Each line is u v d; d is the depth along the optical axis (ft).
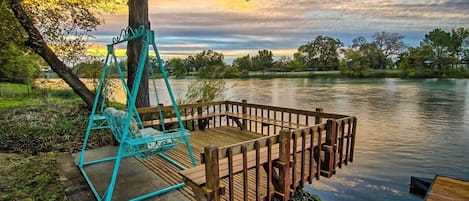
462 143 32.71
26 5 20.44
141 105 20.47
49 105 29.30
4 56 30.32
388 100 61.05
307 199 14.29
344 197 20.62
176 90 28.35
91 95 24.41
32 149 16.19
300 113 15.58
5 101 31.63
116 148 15.76
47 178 11.71
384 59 104.06
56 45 22.94
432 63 97.19
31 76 33.88
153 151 10.09
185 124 20.95
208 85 26.43
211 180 7.52
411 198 20.24
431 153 29.78
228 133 18.67
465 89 76.74
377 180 23.44
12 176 12.09
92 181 10.93
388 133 37.40
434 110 50.83
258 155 8.79
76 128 20.72
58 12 22.18
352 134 13.25
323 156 12.41
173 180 10.96
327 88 82.48
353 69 106.63
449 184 12.44
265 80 88.89
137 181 10.89
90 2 23.53
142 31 9.30
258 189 8.86
